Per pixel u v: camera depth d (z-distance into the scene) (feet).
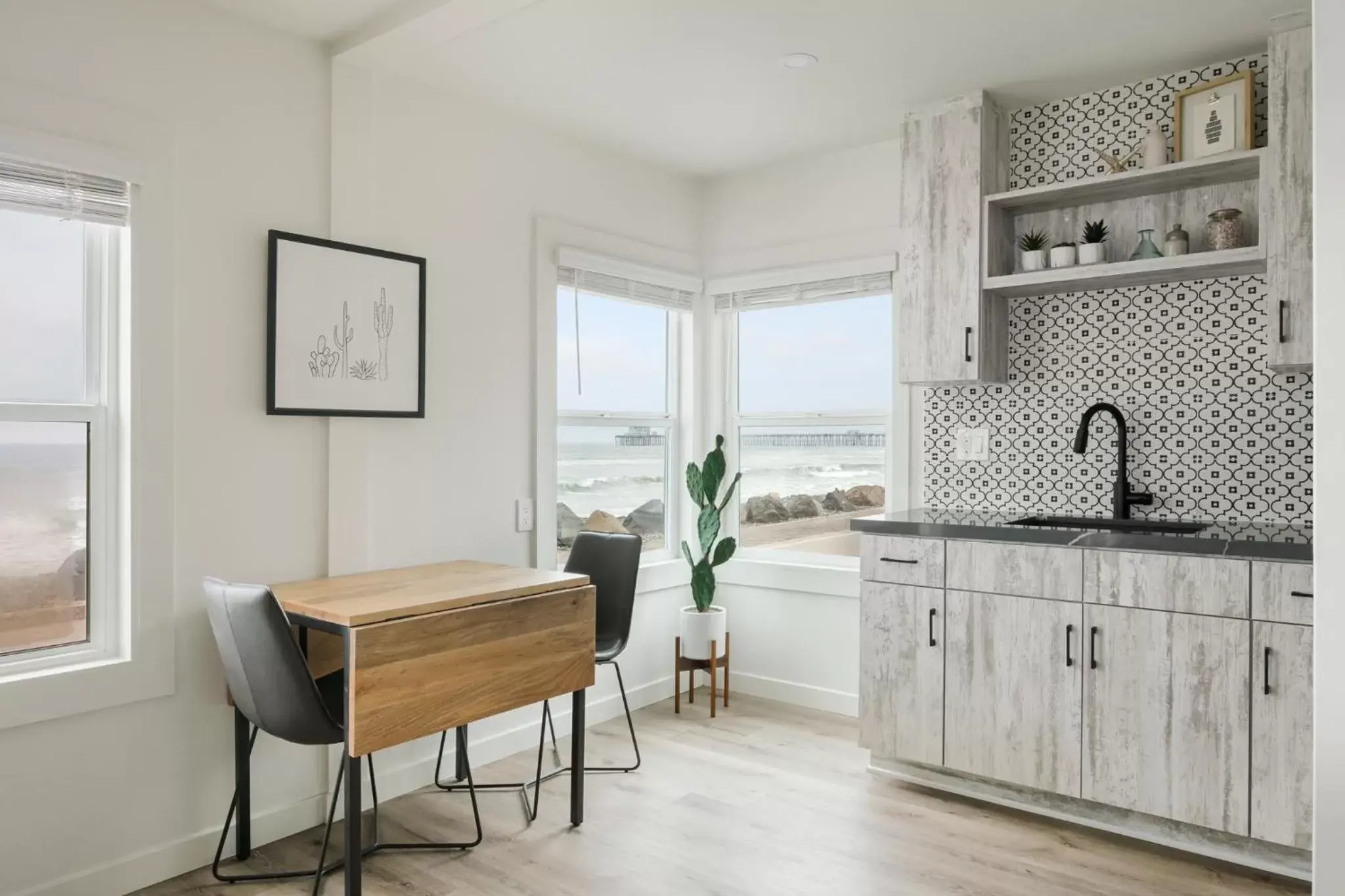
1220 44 9.36
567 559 12.16
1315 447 2.39
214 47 8.53
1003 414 11.43
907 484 12.40
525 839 8.96
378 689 7.28
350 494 9.58
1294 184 8.53
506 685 8.34
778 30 9.09
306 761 9.30
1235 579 8.21
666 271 13.70
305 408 9.13
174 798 8.25
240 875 8.21
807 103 11.03
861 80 10.32
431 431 10.46
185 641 8.33
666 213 13.85
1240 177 9.53
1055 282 10.11
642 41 9.35
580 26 9.00
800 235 13.44
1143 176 9.49
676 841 8.92
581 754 9.25
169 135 8.14
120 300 7.99
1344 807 2.33
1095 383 10.73
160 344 8.06
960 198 10.73
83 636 7.89
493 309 11.19
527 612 8.57
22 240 7.51
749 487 14.30
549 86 10.50
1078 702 9.08
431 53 9.56
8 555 7.47
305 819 9.23
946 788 10.14
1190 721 8.44
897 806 9.78
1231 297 9.82
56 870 7.50
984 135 10.65
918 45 9.42
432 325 10.48
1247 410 9.73
